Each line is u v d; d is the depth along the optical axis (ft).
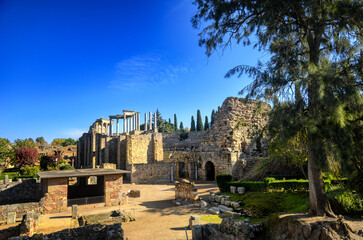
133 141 147.74
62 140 437.99
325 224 26.91
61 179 66.90
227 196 58.34
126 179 123.54
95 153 186.39
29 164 156.87
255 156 98.53
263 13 33.01
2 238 43.34
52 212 64.69
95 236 38.42
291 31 35.88
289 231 28.96
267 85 32.09
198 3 35.63
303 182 49.37
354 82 28.78
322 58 30.96
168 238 37.78
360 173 35.32
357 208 33.01
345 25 30.07
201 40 37.11
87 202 71.00
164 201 75.72
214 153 100.17
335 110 25.14
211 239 37.11
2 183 104.42
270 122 32.99
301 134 29.66
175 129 349.82
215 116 110.63
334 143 26.71
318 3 28.73
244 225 33.06
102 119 229.45
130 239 38.78
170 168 125.49
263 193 54.90
